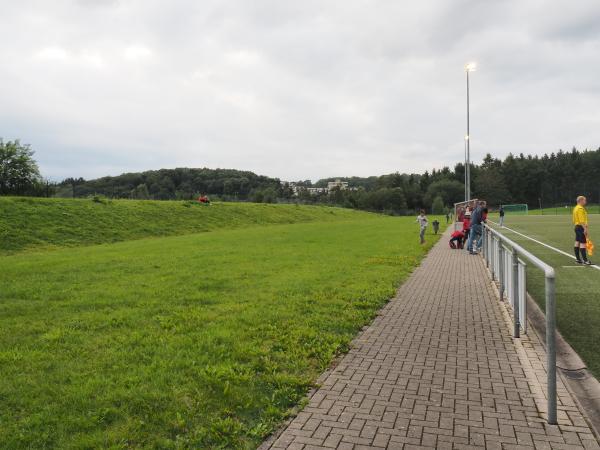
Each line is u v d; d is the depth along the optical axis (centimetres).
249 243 2198
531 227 3238
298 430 382
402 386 469
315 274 1192
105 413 407
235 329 675
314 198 12788
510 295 706
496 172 12394
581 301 853
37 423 394
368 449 352
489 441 361
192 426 391
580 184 12006
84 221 2859
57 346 604
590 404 429
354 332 668
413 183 13950
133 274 1216
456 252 1781
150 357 555
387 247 1975
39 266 1390
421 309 809
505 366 522
